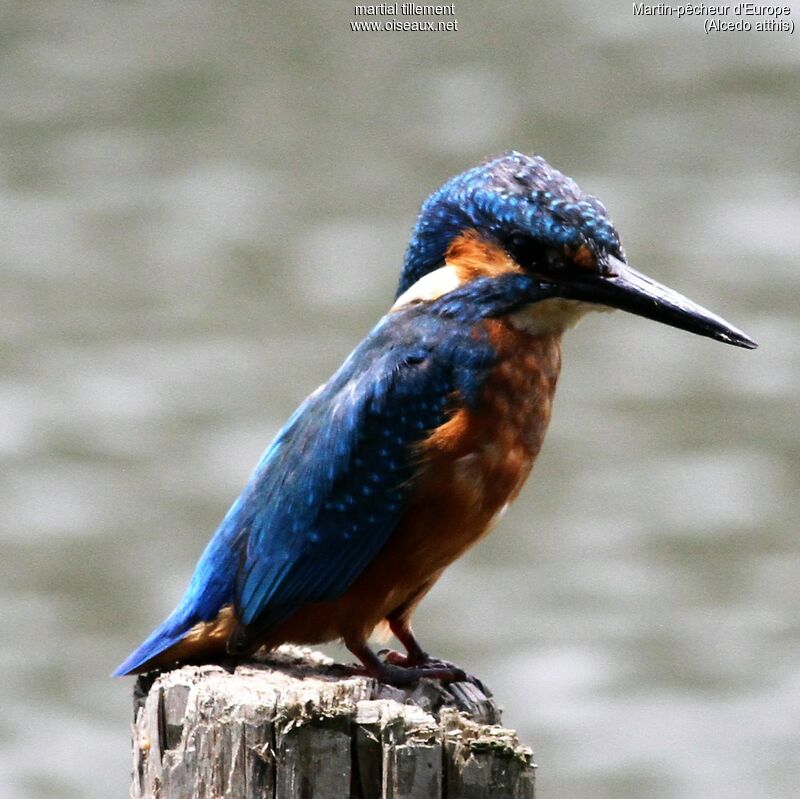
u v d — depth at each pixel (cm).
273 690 571
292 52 3033
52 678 1566
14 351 2114
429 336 729
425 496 720
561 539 1759
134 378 2044
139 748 616
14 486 1822
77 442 1911
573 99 2891
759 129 2775
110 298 2247
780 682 1552
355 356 747
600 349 2138
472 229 738
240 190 2562
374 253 2359
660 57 3077
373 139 2741
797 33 3125
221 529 735
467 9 3231
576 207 729
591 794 1433
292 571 718
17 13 3083
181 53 2972
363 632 721
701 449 1923
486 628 1612
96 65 2936
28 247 2395
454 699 687
